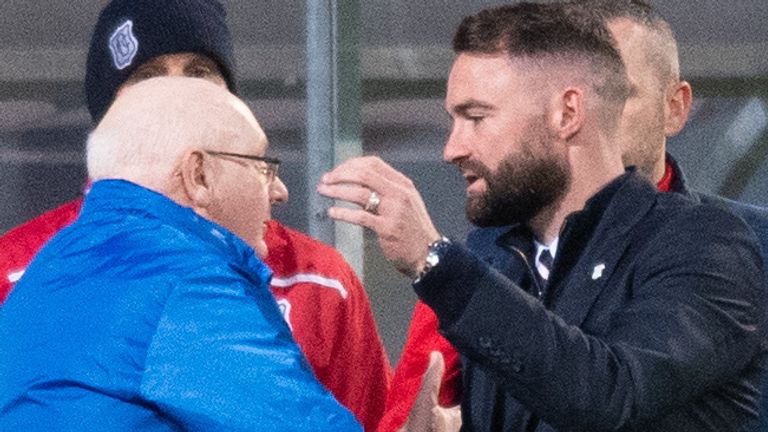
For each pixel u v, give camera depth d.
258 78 12.04
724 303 6.12
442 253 5.88
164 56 8.52
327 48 11.70
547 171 6.39
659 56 8.09
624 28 8.06
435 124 12.45
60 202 12.07
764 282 6.40
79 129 12.11
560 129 6.40
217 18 8.70
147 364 5.63
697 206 6.41
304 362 5.96
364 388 9.16
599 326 6.29
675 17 12.49
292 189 11.90
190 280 5.76
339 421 5.84
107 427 5.57
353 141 11.75
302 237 9.21
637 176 6.52
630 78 7.98
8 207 12.02
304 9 11.89
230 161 6.29
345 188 5.98
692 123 12.47
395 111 12.38
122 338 5.65
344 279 9.10
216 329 5.72
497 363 5.84
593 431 5.85
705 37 12.52
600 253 6.39
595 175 6.48
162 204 6.01
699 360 5.95
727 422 6.29
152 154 6.17
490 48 6.43
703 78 12.51
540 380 5.78
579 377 5.77
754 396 6.45
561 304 6.41
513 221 6.57
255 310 5.86
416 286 5.92
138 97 6.30
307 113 11.77
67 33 12.12
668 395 5.91
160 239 5.89
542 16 6.46
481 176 6.44
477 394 6.76
